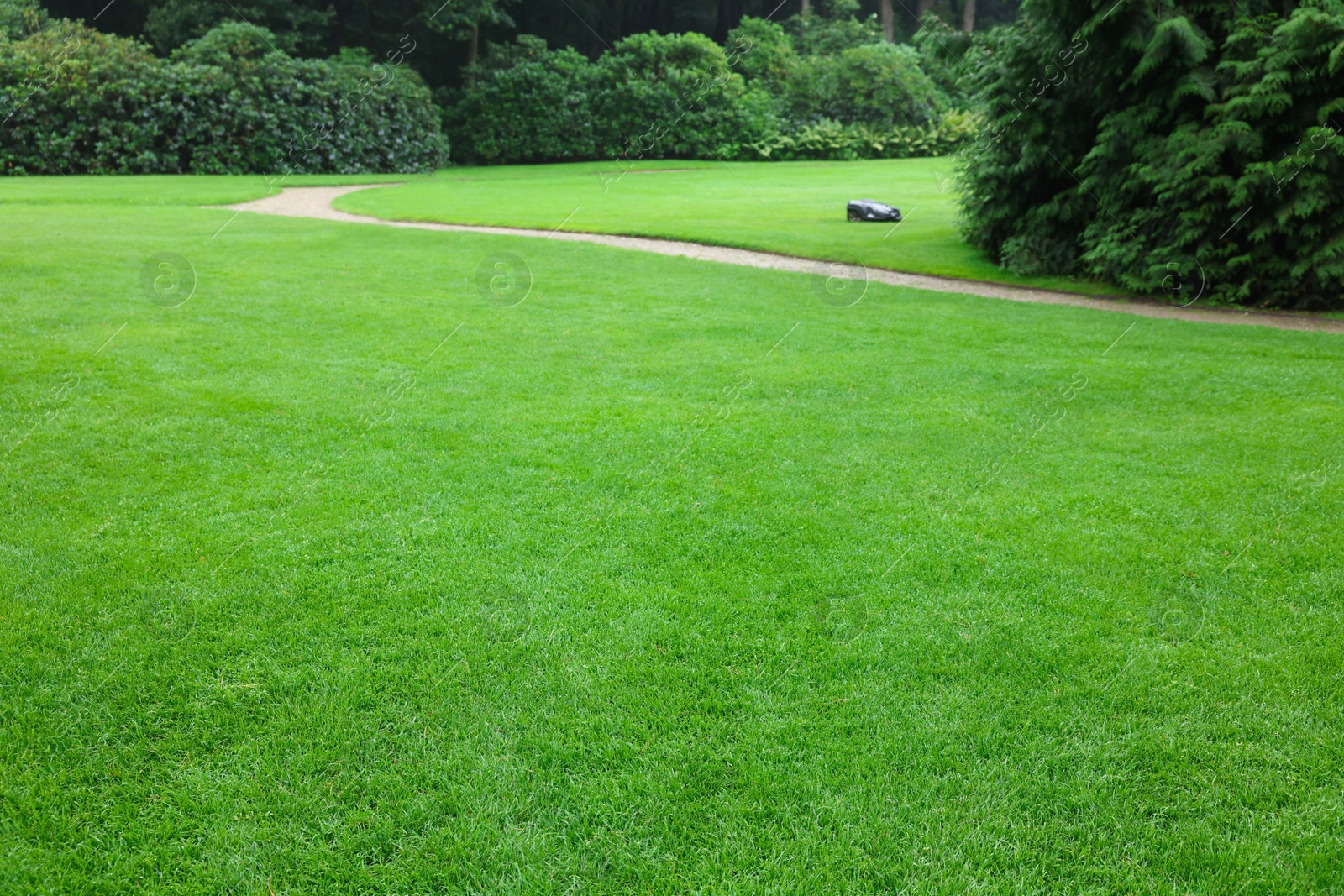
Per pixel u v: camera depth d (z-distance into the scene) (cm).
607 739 290
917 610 369
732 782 272
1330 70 966
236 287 986
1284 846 249
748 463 531
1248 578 396
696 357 776
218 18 3384
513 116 3566
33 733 288
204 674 318
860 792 268
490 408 623
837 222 1719
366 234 1416
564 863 242
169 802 262
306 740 286
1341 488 498
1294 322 998
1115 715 303
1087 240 1205
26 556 398
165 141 2669
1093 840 251
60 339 747
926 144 3562
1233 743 289
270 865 240
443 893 233
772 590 383
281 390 645
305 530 431
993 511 467
